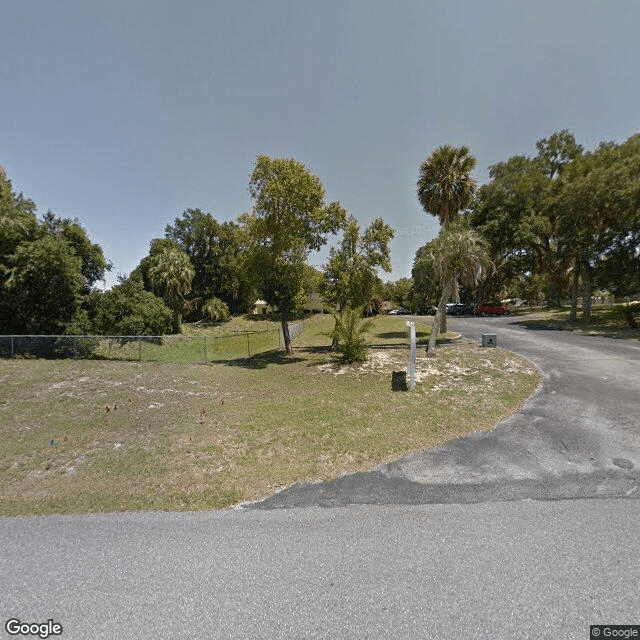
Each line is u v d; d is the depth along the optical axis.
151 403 7.38
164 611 2.12
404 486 3.79
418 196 16.47
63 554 2.72
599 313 24.92
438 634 1.91
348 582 2.33
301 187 10.96
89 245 22.27
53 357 13.62
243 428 5.81
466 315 35.44
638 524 2.94
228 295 47.03
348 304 12.97
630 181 17.02
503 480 3.84
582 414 5.88
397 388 8.00
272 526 3.08
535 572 2.37
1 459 4.82
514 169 30.22
